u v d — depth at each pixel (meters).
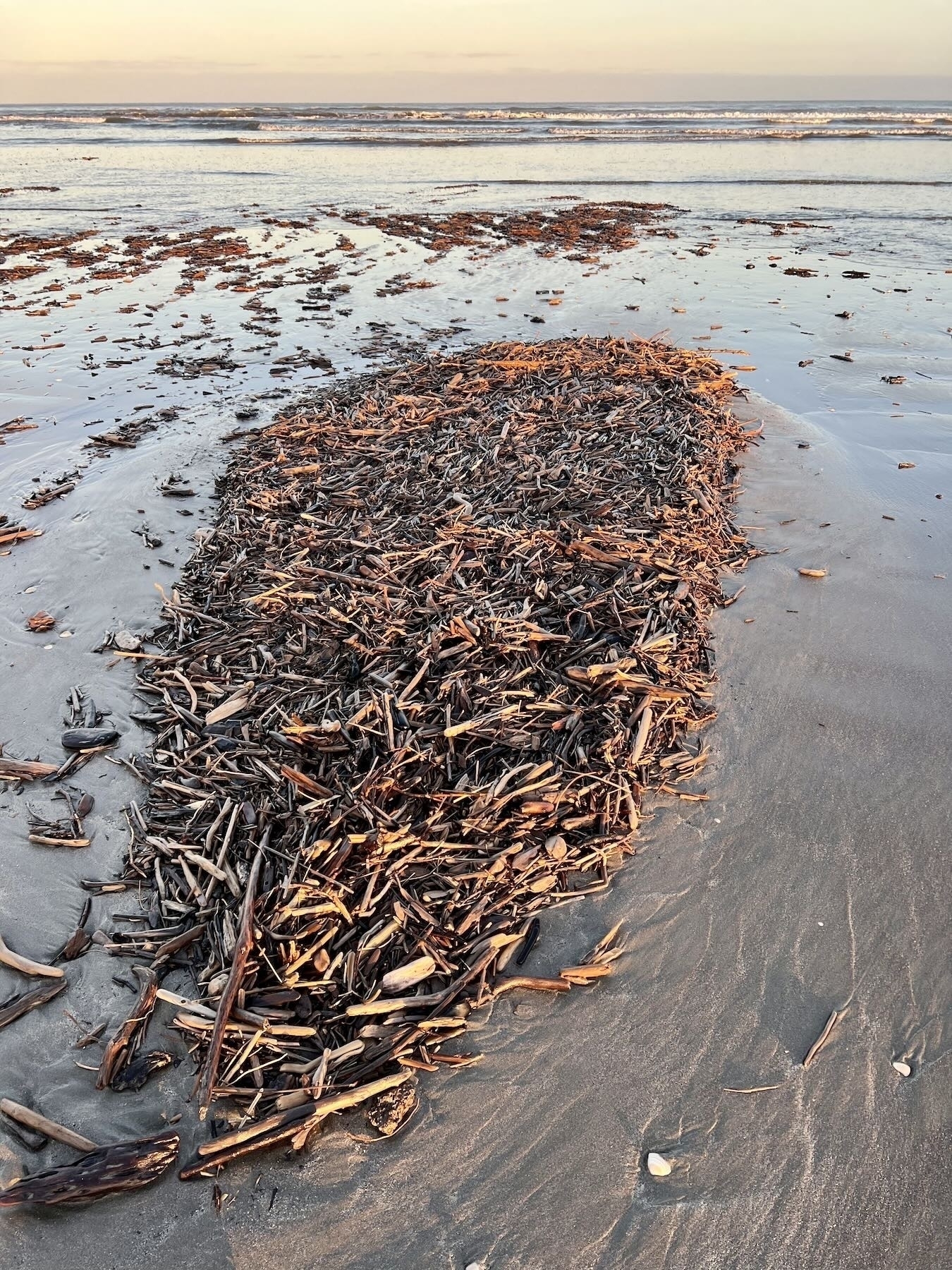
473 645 1.98
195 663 2.09
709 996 1.49
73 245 7.23
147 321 5.16
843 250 7.18
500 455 3.00
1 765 1.86
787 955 1.55
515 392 3.64
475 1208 1.26
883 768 1.90
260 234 7.81
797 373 4.31
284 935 1.47
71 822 1.75
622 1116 1.35
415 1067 1.39
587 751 1.80
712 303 5.55
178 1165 1.28
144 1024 1.43
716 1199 1.27
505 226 8.22
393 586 2.24
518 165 13.12
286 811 1.66
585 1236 1.24
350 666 1.96
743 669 2.18
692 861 1.70
